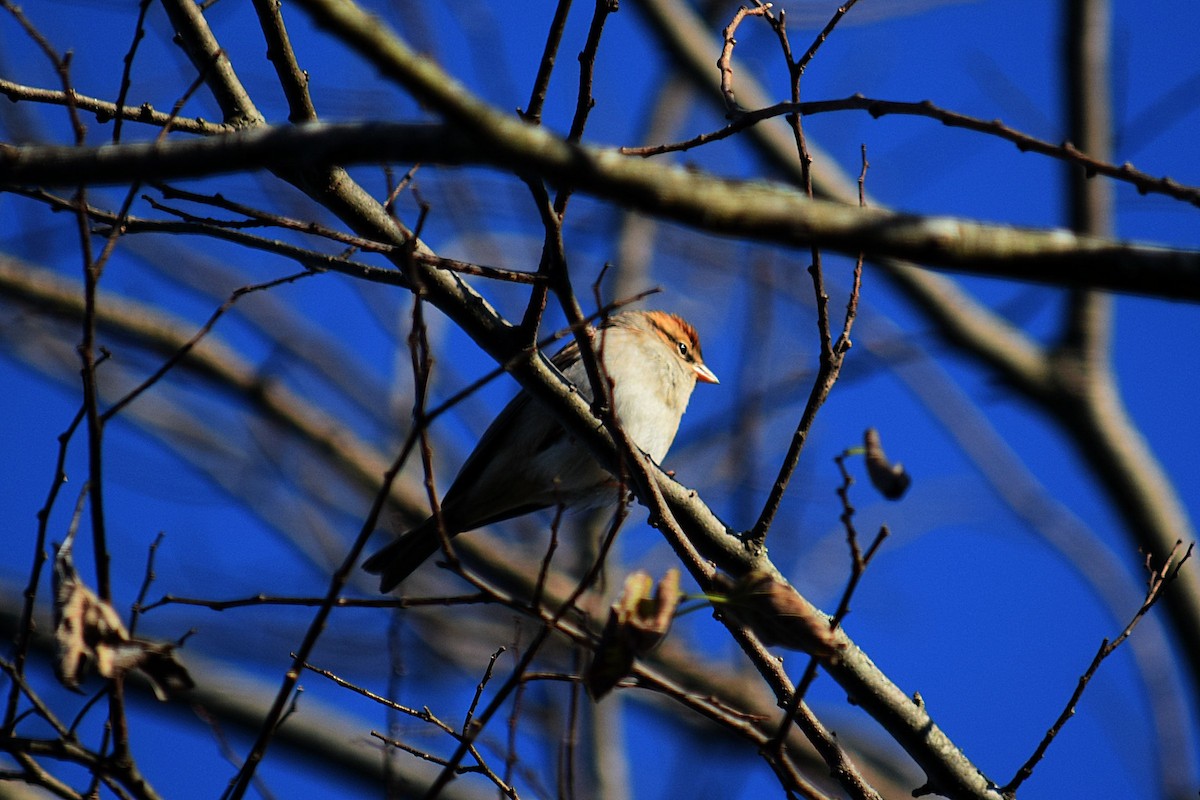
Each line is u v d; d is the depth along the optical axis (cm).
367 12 460
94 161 506
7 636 1480
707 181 462
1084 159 534
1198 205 521
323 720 1431
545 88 656
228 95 757
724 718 573
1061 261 459
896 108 578
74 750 617
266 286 640
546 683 1438
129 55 625
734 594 547
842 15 730
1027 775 744
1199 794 1082
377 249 674
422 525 1042
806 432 767
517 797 689
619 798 1416
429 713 697
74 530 567
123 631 554
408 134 471
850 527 545
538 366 771
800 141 724
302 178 767
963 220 465
